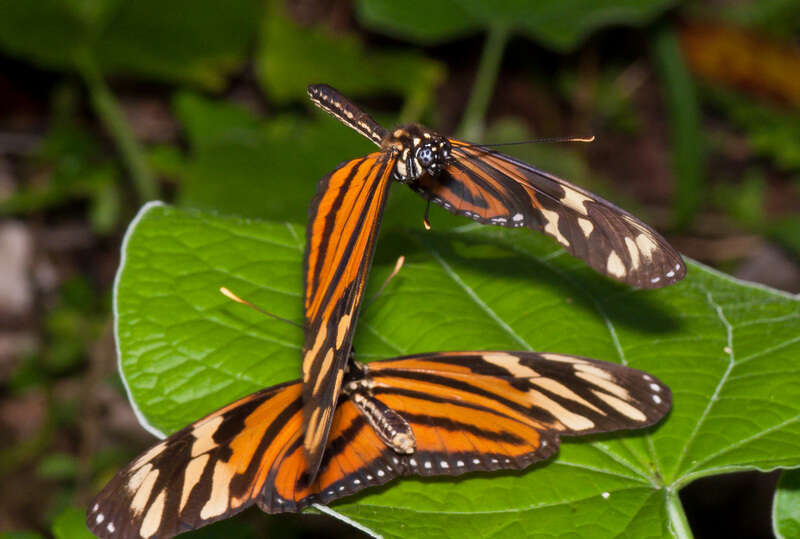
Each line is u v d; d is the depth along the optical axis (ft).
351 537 3.37
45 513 3.74
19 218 4.47
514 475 2.65
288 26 4.05
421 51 5.25
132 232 2.77
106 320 4.21
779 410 2.68
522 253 2.80
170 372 2.70
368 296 2.76
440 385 2.61
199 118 4.14
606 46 5.45
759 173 5.16
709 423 2.67
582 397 2.58
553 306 2.76
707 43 5.38
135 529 2.54
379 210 2.53
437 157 2.59
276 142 3.51
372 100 4.89
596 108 5.29
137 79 4.83
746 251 4.77
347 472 2.59
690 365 2.72
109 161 4.55
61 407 3.96
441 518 2.62
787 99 5.27
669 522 2.63
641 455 2.66
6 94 4.74
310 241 2.51
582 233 2.56
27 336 4.21
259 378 2.70
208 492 2.56
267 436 2.58
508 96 5.24
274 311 2.73
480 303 2.76
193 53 4.17
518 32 5.20
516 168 2.59
